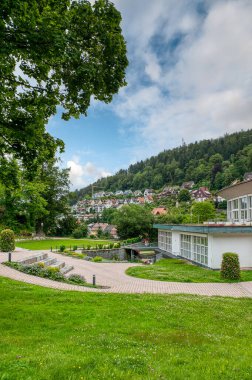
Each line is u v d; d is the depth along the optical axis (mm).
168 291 17672
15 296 12766
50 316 10188
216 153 169625
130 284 19703
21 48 8617
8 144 10922
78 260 31609
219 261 26141
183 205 109375
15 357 6188
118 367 5871
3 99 10438
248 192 32500
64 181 68438
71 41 8562
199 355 7023
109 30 10086
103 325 9445
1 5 7422
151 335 8562
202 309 12250
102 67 10094
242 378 5707
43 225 68438
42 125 10578
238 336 9273
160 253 43125
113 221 64500
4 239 29391
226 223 29641
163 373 5719
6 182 12055
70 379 5203
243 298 15797
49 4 9328
